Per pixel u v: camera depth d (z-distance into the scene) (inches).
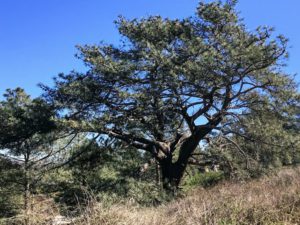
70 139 931.3
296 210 365.7
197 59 796.0
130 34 864.3
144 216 338.3
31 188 815.1
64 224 336.5
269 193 428.8
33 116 795.4
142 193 737.6
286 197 397.4
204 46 810.8
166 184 887.1
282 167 939.3
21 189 817.5
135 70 815.1
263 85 885.8
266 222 344.5
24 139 847.1
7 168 848.3
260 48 775.7
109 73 808.3
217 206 375.9
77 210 352.8
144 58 796.0
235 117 933.8
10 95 852.0
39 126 812.6
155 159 1021.8
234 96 894.4
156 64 797.2
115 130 855.7
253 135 919.7
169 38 862.5
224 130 923.4
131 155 964.6
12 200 781.9
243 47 784.9
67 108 819.4
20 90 853.8
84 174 864.9
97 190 791.1
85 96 807.7
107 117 792.9
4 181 824.3
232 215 353.7
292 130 986.1
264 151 923.4
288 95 882.8
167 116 889.5
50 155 897.5
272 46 789.2
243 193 454.0
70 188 769.6
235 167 914.7
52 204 408.2
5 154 860.0
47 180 820.6
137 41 859.4
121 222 320.2
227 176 931.3
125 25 870.4
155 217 344.2
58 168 876.0
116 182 808.9
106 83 837.8
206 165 1061.1
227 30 848.9
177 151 1240.2
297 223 338.3
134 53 870.4
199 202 420.2
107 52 900.0
